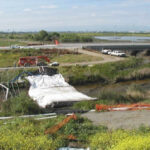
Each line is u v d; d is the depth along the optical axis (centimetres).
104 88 3125
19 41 8600
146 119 1762
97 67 3788
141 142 1177
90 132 1470
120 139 1302
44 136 1368
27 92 2725
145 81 3450
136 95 2484
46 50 5391
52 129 1477
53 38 8875
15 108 1944
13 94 2681
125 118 1792
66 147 1280
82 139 1368
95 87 3194
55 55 4975
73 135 1425
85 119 1720
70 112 1966
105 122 1712
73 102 2167
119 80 3462
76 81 3303
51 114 1898
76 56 4831
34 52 5181
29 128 1491
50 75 3281
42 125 1584
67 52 5216
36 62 3853
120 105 2098
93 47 5838
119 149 1140
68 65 3872
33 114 1923
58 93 2456
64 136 1389
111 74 3522
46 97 2266
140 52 5766
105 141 1302
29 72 3247
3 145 1254
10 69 3519
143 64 4088
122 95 2484
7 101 2111
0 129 1505
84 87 3209
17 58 4622
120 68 3834
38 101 2230
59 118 1734
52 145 1270
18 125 1602
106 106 2016
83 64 4028
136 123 1681
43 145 1262
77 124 1562
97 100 2248
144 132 1444
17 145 1255
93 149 1240
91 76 3406
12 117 1806
